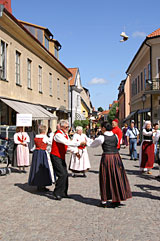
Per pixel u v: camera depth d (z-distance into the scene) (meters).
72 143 6.61
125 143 21.94
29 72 19.38
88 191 7.46
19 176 9.65
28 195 7.08
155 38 23.30
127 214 5.52
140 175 9.82
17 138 10.21
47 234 4.50
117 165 5.95
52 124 25.70
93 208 5.94
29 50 18.97
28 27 23.00
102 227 4.79
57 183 6.69
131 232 4.56
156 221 5.10
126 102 48.09
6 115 15.54
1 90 14.73
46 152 7.60
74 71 39.81
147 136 10.02
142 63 28.05
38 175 7.38
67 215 5.47
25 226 4.88
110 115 74.69
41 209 5.88
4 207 6.03
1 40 14.73
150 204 6.22
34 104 20.02
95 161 13.88
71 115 34.75
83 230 4.66
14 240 4.27
